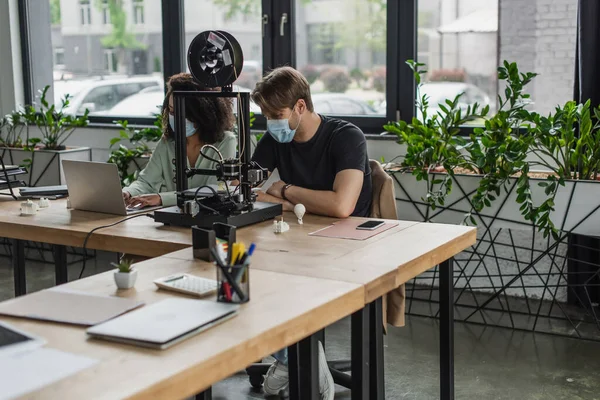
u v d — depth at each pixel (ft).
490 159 11.61
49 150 16.51
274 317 5.55
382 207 9.71
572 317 12.92
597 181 11.19
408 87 14.53
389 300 9.18
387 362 11.29
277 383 9.71
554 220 11.60
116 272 6.30
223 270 5.78
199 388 4.77
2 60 18.70
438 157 12.39
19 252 10.57
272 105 9.34
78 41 18.13
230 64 8.81
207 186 9.04
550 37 13.28
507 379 10.55
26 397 4.27
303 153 9.95
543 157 13.00
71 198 9.73
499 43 13.69
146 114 17.57
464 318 13.12
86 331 5.17
